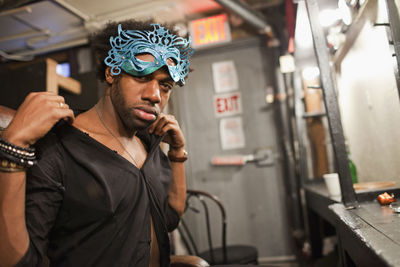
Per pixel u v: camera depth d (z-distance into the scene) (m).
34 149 0.70
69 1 2.72
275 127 3.46
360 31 1.75
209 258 2.14
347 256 1.17
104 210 0.77
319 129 3.17
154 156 1.06
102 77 0.97
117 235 0.80
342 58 2.30
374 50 1.59
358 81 1.97
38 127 0.69
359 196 1.34
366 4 1.51
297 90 3.06
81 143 0.82
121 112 0.86
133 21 0.99
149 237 0.88
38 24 3.03
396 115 1.43
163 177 1.08
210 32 3.48
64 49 3.67
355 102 2.12
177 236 2.87
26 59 3.72
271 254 3.35
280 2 3.35
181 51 1.01
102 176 0.78
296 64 2.95
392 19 1.11
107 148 0.84
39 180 0.73
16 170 0.67
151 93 0.83
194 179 3.54
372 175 1.95
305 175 3.02
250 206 3.43
